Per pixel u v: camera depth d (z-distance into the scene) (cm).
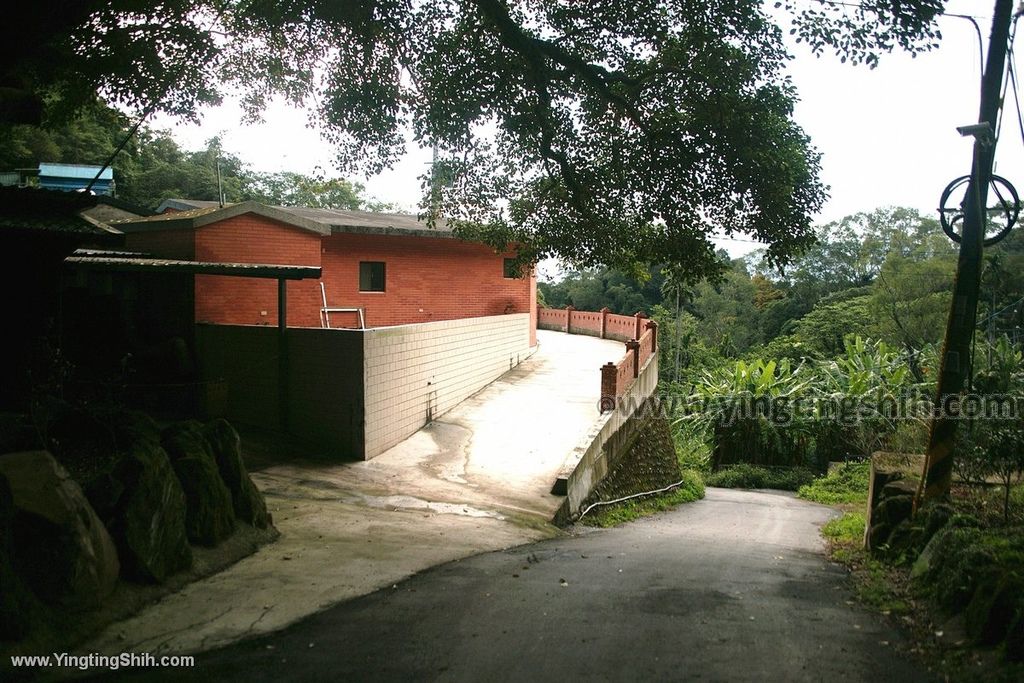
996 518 649
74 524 448
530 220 1225
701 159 968
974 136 706
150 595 504
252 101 1092
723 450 2322
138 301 1430
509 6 991
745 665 407
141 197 3133
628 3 927
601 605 530
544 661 412
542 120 1034
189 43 949
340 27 966
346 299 1933
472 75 1020
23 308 809
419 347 1322
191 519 594
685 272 1109
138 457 531
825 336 4100
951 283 3122
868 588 596
